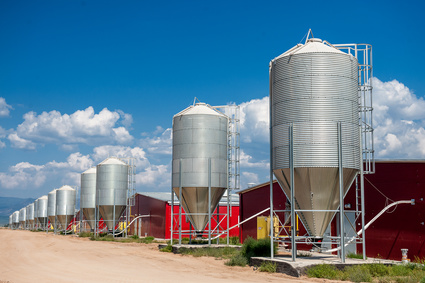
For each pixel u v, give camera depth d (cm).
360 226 3014
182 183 3616
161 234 5509
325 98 2381
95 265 2670
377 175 2936
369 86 2600
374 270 2136
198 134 3650
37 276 2186
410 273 2067
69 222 8044
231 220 5362
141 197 6481
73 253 3484
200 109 3750
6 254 3441
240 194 4594
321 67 2408
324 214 2394
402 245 2698
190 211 3688
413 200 2644
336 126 2366
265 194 4169
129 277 2134
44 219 10100
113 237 5678
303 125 2377
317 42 2602
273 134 2519
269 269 2305
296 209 2475
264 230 3978
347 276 2016
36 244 4541
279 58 2530
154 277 2136
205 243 3872
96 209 5975
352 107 2431
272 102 2572
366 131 2583
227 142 3797
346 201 3170
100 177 5909
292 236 2302
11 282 1975
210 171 3606
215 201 3694
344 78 2428
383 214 2864
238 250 3334
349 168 2362
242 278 2097
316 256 2681
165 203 5456
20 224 13312
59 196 8044
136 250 3816
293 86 2438
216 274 2256
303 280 2012
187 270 2439
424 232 2564
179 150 3678
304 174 2347
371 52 2611
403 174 2747
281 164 2430
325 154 2327
